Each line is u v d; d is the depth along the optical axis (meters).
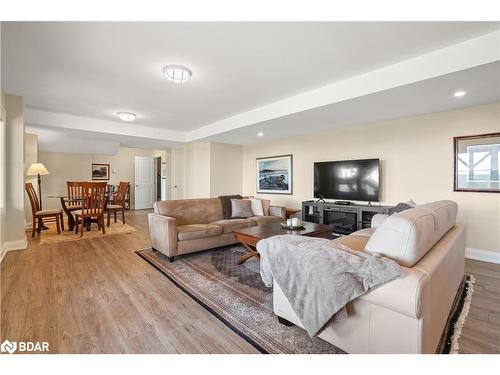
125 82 3.07
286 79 2.98
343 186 4.59
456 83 2.52
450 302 1.85
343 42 2.20
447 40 2.18
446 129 3.53
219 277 2.64
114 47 2.28
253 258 3.27
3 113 3.17
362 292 1.25
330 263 1.38
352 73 2.84
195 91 3.38
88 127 4.77
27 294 2.20
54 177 6.50
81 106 4.04
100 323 1.77
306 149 5.34
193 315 1.89
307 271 1.45
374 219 3.17
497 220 3.17
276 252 1.62
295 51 2.35
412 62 2.49
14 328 1.70
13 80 3.00
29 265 2.93
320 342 1.55
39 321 1.78
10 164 3.51
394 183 4.04
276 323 1.78
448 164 3.52
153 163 9.35
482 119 3.24
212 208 4.18
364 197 4.29
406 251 1.30
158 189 9.48
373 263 1.25
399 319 1.20
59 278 2.56
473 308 1.99
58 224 4.57
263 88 3.28
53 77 2.92
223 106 4.05
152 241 3.56
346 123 4.28
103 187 4.60
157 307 2.00
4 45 2.23
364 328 1.31
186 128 5.72
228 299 2.15
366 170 4.25
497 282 2.50
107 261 3.12
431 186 3.67
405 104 3.20
